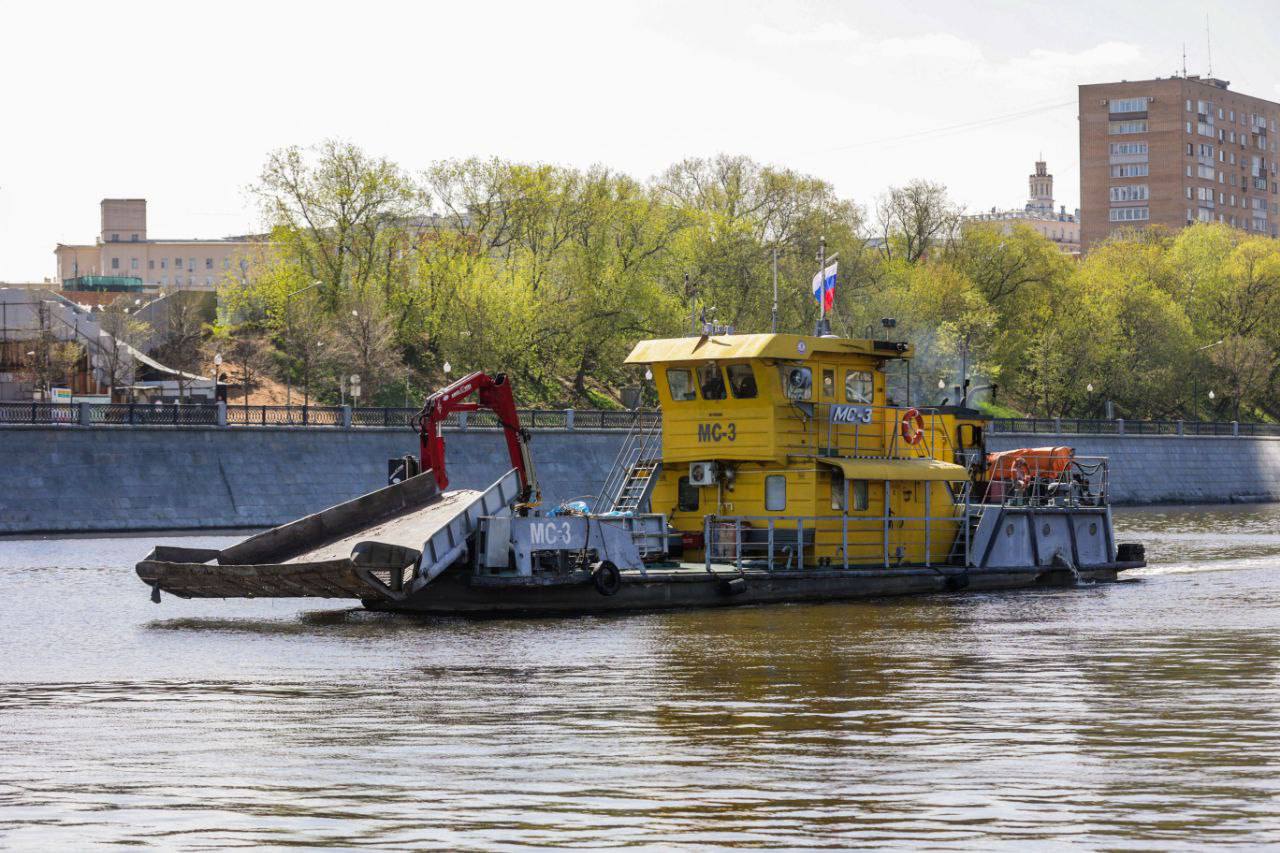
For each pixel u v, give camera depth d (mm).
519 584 44000
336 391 143375
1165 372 190125
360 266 155625
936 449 56969
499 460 116438
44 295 142125
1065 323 189625
